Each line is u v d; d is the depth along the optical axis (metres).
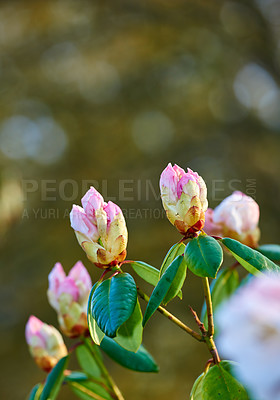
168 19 9.41
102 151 9.47
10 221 7.30
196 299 7.73
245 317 0.53
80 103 9.85
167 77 10.00
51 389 1.54
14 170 8.27
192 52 9.91
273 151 9.26
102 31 9.63
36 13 9.45
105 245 1.30
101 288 1.27
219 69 9.88
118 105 9.85
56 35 9.60
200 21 9.30
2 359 8.38
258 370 0.52
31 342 1.78
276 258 1.57
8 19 9.57
